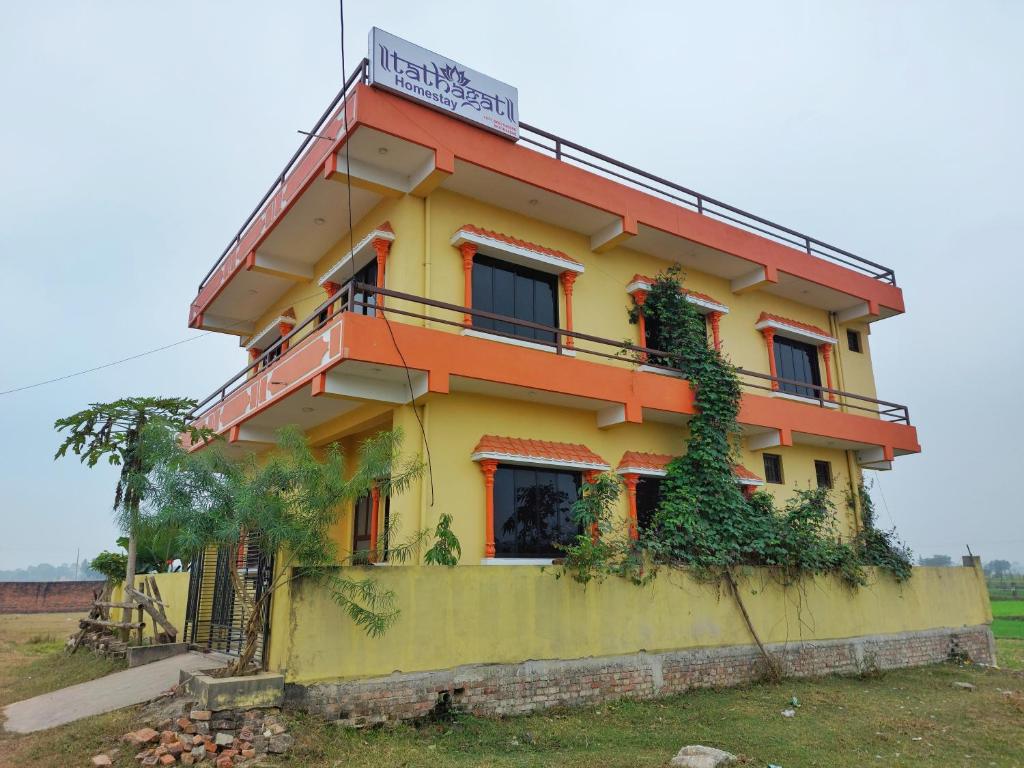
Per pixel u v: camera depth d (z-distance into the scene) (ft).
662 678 34.83
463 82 38.88
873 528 52.39
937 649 49.60
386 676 26.78
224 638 38.17
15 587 130.41
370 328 33.63
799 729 28.99
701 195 51.98
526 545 40.09
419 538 32.04
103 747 22.94
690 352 47.09
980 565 55.31
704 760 23.21
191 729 22.81
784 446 55.16
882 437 57.82
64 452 46.68
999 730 30.09
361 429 42.06
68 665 43.80
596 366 41.63
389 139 36.17
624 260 49.34
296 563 25.99
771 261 53.01
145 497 27.63
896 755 25.80
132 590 44.29
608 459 44.80
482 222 42.55
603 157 46.26
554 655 31.45
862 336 65.67
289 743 22.80
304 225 44.80
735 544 41.04
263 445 48.93
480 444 38.75
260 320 61.52
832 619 43.75
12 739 25.93
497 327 42.06
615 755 24.36
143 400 47.73
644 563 36.01
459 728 26.86
